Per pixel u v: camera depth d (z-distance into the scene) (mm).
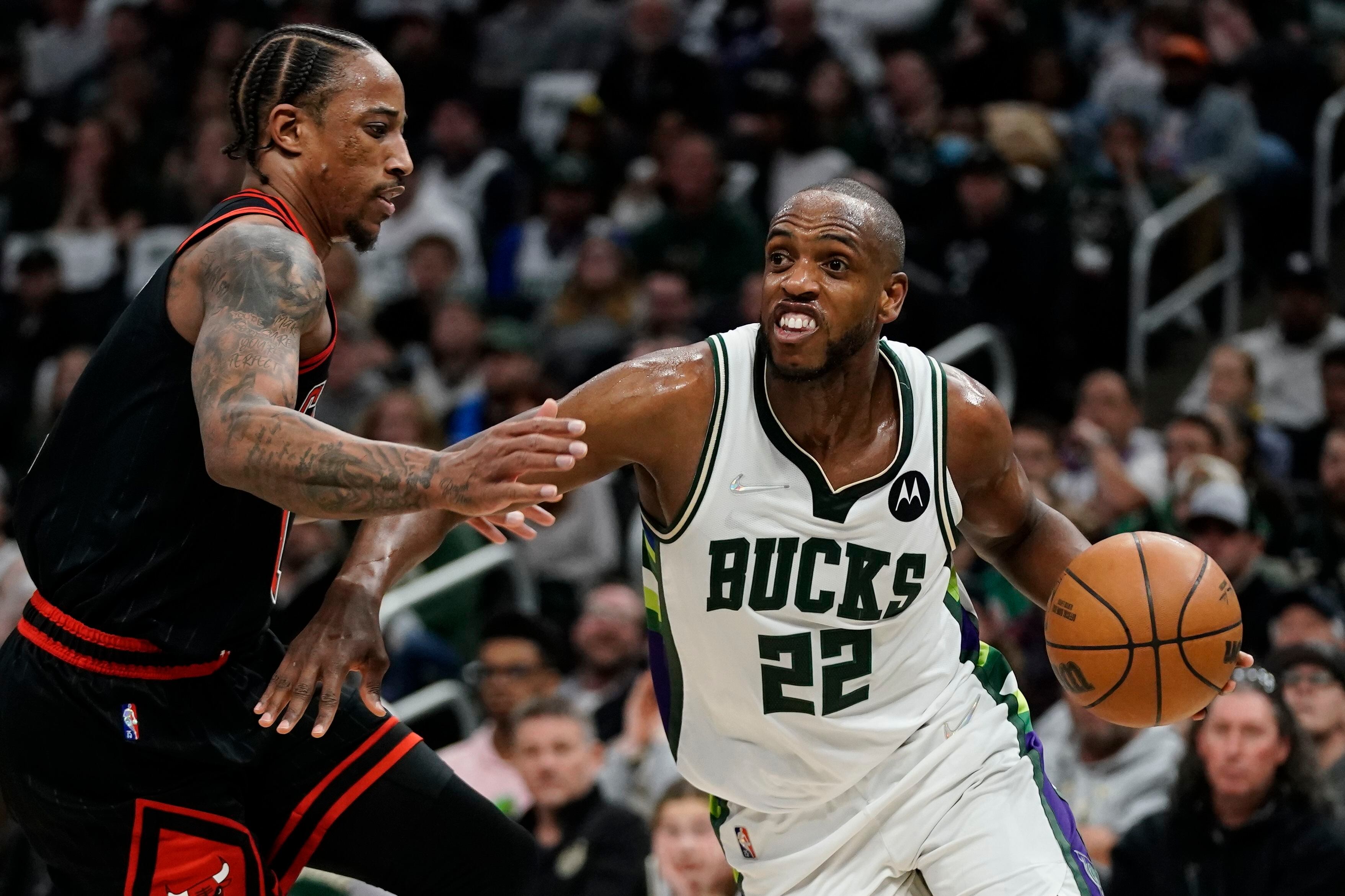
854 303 6535
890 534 6781
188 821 6488
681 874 10711
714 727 7168
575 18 26531
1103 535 14406
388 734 7023
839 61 23094
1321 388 19125
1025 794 7258
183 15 28266
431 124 25094
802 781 7074
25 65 29188
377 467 5520
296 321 5977
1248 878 9938
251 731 6645
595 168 22344
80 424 6363
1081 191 21500
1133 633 7043
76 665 6336
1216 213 22031
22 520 6516
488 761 13266
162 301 6242
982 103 23578
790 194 21781
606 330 19719
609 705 14352
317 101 6465
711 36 27094
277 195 6516
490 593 16359
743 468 6738
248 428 5621
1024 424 17375
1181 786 10305
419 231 22453
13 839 13156
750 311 18438
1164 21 23641
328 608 6738
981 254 20062
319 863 7066
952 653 7234
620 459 6797
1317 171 22375
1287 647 11469
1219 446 15750
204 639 6402
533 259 21875
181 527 6266
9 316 23531
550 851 11766
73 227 24109
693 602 6879
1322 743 11203
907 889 7297
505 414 18141
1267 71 23484
